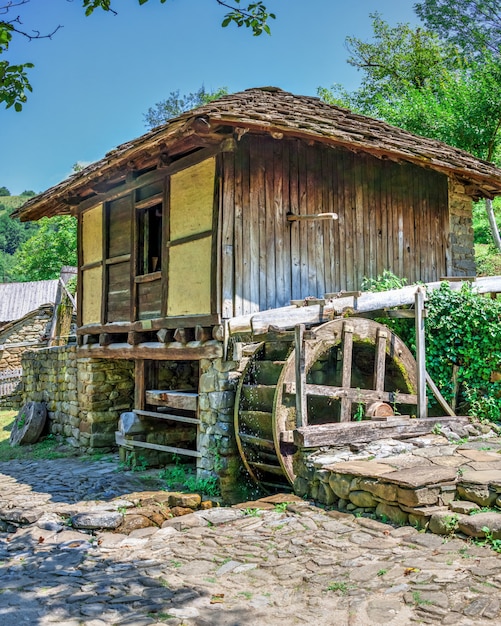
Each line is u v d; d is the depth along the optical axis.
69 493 6.63
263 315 5.93
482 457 5.18
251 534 4.45
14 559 4.27
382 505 4.54
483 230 21.80
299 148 7.48
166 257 7.57
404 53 24.38
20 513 5.50
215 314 6.62
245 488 6.68
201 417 7.00
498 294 8.05
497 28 21.70
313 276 7.49
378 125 8.73
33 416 10.66
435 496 4.35
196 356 7.04
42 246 35.62
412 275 8.68
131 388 9.88
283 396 5.96
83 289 9.88
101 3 3.95
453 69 22.97
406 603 3.08
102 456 9.09
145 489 6.79
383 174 8.46
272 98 7.48
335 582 3.44
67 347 10.36
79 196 9.61
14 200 113.81
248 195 6.92
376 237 8.27
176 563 3.96
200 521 4.87
